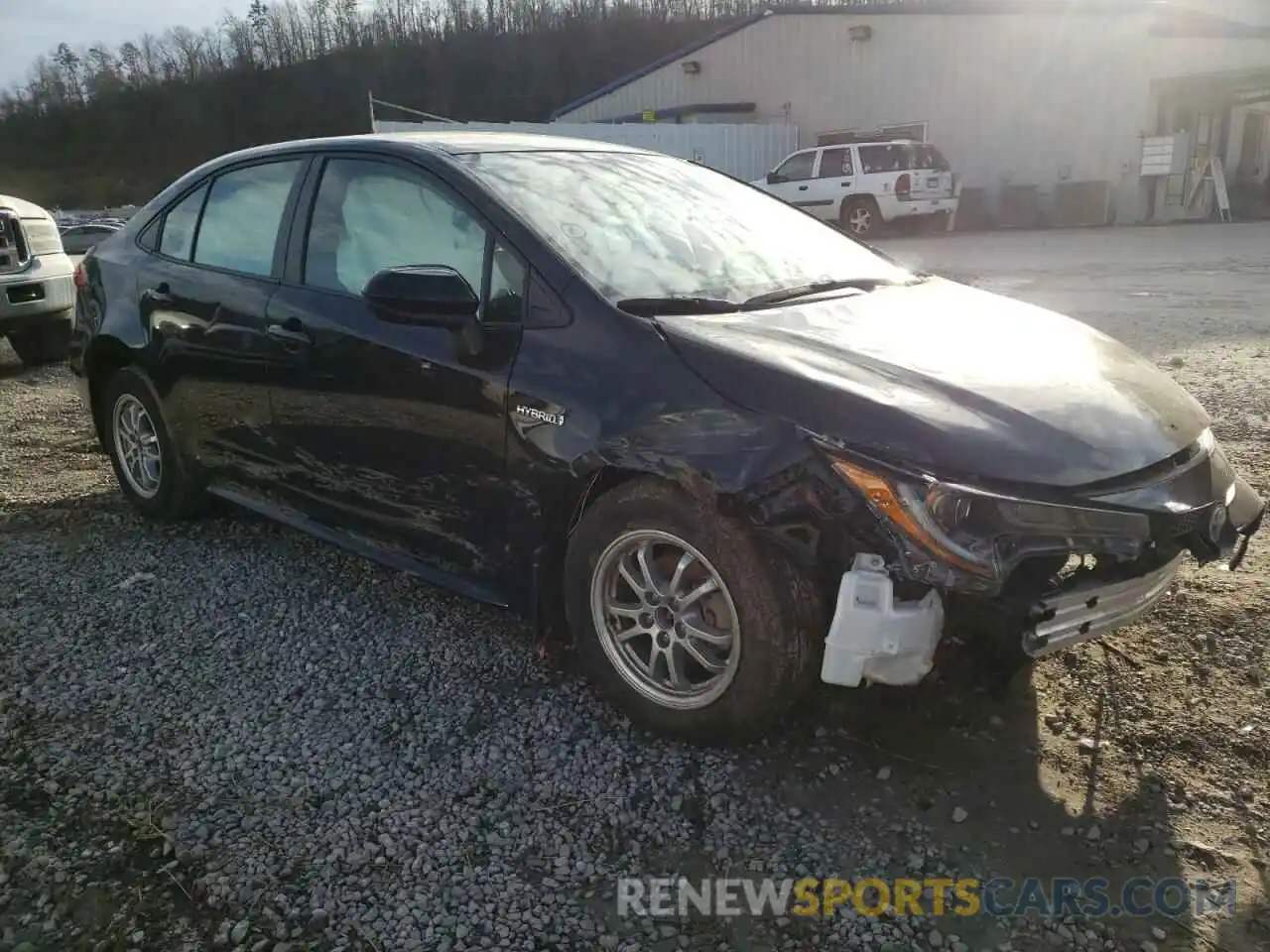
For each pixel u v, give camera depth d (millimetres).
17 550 4406
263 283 3883
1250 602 3699
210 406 4145
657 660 2949
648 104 29484
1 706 3174
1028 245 18312
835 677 2545
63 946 2250
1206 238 18812
